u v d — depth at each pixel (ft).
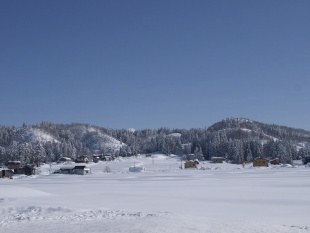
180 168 426.92
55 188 155.33
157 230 47.62
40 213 69.77
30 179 273.54
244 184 164.14
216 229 49.21
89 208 75.77
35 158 517.96
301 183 165.07
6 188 112.47
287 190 132.67
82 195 120.57
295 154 595.88
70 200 102.89
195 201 102.12
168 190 138.72
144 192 131.23
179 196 116.06
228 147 599.57
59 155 622.13
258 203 97.14
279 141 619.26
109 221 57.00
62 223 57.47
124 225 51.96
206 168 406.62
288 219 71.87
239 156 552.82
